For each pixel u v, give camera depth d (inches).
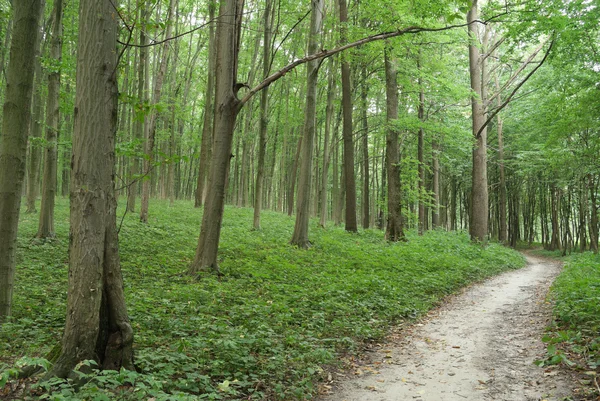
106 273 169.9
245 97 384.5
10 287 230.8
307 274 415.8
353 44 331.9
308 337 245.6
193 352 201.3
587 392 171.5
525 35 574.2
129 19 189.6
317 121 1221.7
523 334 281.9
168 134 1032.2
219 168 402.0
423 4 457.1
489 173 1590.8
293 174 1222.3
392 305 341.4
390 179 772.0
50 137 483.2
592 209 1068.5
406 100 956.6
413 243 750.5
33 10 226.8
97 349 166.2
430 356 242.4
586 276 496.4
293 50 1035.9
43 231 486.3
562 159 928.9
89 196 163.3
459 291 470.0
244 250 514.6
